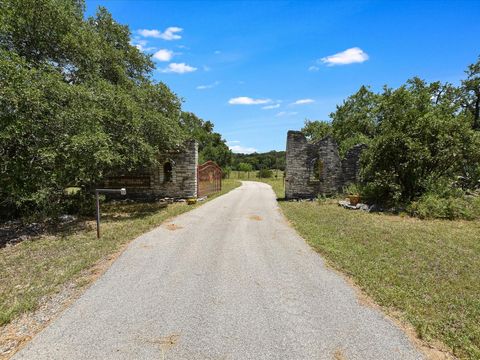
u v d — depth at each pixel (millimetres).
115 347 3494
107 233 8945
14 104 8000
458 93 23812
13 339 3732
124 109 11906
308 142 18125
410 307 4395
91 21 16312
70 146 9156
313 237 8328
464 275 5586
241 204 15570
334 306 4492
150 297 4762
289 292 4957
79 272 5875
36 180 9992
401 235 8500
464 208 11508
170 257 6738
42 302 4676
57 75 9375
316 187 17812
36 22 10305
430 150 12773
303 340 3641
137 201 16703
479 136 12680
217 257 6738
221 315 4211
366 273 5656
